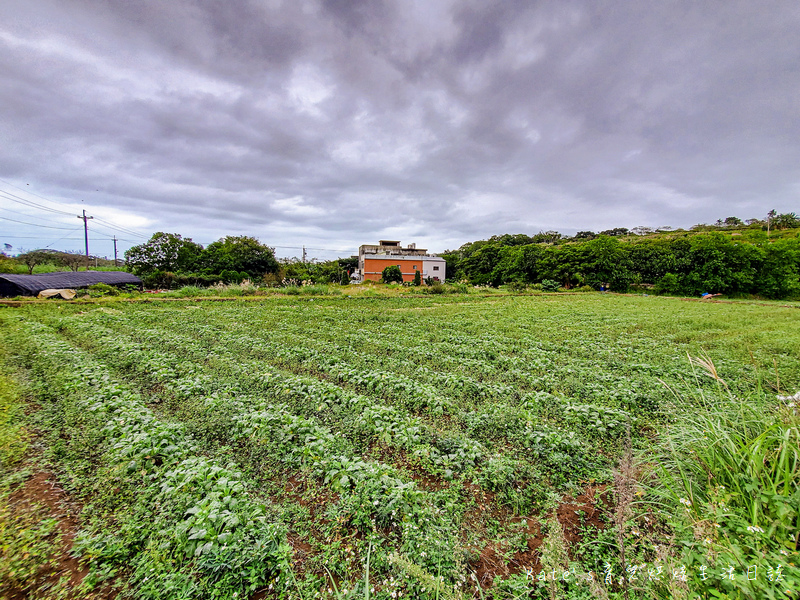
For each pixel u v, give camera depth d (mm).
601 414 5949
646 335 13836
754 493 2547
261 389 7070
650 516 3359
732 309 23547
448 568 2941
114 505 3715
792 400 3646
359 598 2641
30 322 13562
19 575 2773
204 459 4297
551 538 2871
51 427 5293
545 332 14180
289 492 4094
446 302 27141
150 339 11172
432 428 5496
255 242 44438
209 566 2797
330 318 16984
